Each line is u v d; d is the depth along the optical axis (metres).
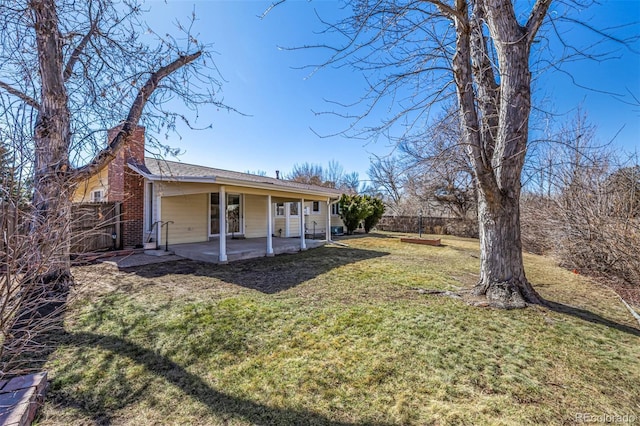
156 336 3.46
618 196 7.46
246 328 3.69
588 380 2.66
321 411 2.29
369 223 18.89
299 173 41.19
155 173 9.05
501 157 4.69
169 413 2.27
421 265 7.90
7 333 2.29
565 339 3.44
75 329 3.60
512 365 2.90
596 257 7.25
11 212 2.18
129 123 5.46
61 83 4.70
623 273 6.68
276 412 2.28
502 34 4.52
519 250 4.78
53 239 2.46
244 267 7.30
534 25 4.39
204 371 2.80
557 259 8.73
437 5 4.10
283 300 4.73
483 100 4.98
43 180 2.72
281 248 9.70
